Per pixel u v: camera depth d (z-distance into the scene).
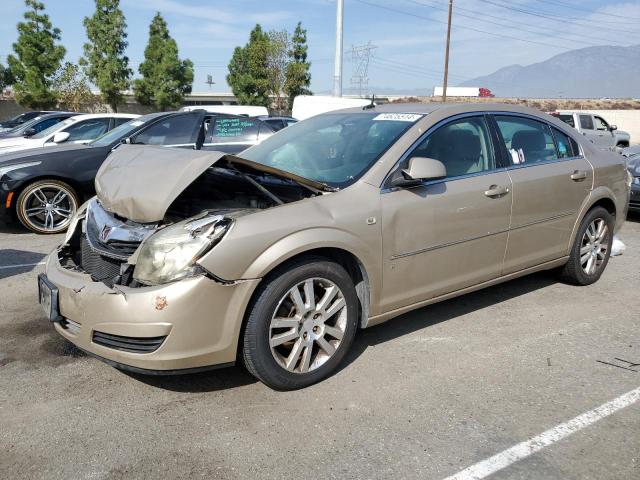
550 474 2.59
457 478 2.56
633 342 4.07
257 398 3.25
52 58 31.94
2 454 2.72
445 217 3.80
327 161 3.96
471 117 4.21
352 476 2.57
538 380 3.48
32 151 7.50
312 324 3.32
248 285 3.01
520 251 4.41
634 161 9.09
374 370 3.60
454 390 3.35
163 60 35.50
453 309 4.68
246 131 8.62
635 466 2.64
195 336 2.93
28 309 4.66
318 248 3.26
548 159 4.67
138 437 2.87
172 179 3.21
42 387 3.38
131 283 3.03
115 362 3.02
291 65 35.84
